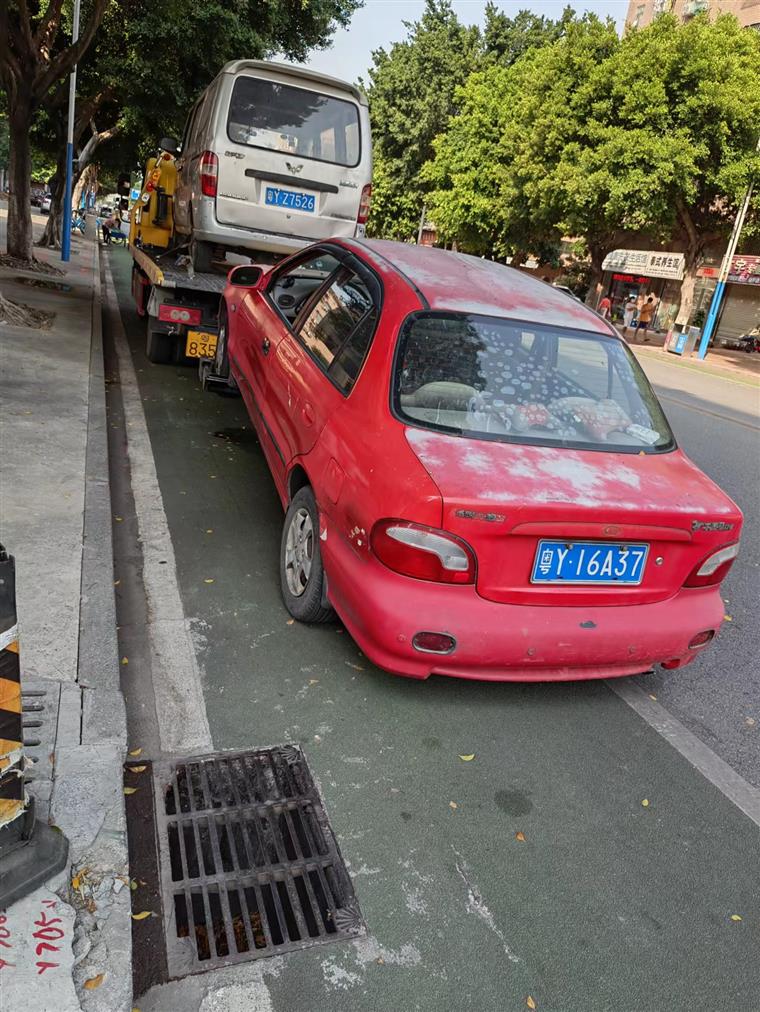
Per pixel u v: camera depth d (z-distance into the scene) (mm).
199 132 7594
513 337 3467
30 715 2604
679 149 22062
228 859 2320
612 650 2904
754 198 23906
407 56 42469
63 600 3332
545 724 3133
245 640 3381
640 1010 1990
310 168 7141
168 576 3854
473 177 31594
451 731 2984
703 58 22078
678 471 3211
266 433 4309
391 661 2779
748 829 2699
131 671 3066
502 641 2738
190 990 1880
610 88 23422
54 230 23188
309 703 3016
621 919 2254
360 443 3012
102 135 22703
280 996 1897
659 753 3059
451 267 4004
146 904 2090
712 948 2199
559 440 3135
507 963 2066
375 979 1975
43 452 5016
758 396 16203
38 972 1807
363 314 3621
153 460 5496
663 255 30969
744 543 5746
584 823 2611
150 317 7844
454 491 2617
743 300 31938
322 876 2266
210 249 7391
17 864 1964
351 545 2867
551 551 2752
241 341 5363
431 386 3143
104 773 2418
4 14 10664
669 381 16750
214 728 2809
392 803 2570
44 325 9359
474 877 2326
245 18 15078
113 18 15734
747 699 3578
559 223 26109
